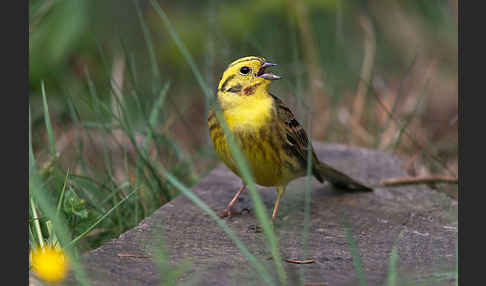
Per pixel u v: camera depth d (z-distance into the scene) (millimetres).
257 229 9328
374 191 11227
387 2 19578
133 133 11805
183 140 15438
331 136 14977
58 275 7109
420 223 9891
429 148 14641
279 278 7363
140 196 10750
